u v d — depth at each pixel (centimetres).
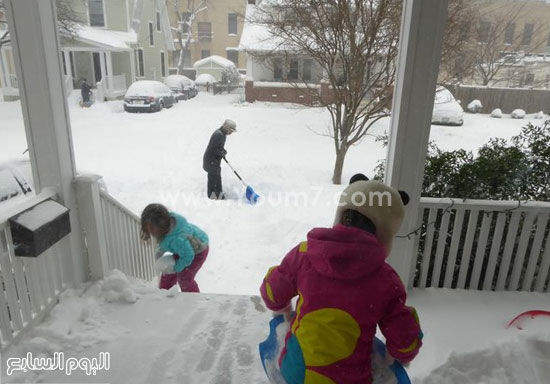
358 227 136
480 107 1111
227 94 2455
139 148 1048
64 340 243
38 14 243
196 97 2252
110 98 1861
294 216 623
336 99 774
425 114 261
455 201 284
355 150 1063
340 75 810
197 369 226
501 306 284
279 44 825
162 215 322
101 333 252
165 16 2542
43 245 239
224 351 240
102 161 916
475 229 292
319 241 135
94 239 296
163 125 1372
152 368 224
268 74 1894
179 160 939
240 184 786
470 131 1019
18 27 243
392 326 130
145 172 838
